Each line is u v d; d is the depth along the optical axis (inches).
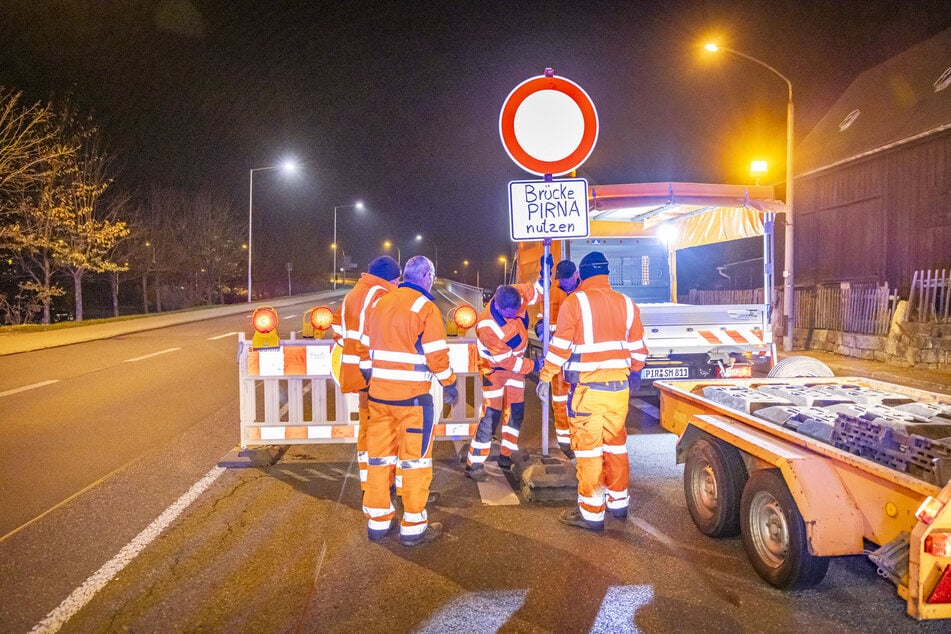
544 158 212.4
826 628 131.1
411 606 140.4
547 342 212.8
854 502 134.4
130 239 1348.4
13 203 935.7
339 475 238.1
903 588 118.4
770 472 150.7
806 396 184.7
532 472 213.0
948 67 682.2
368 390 190.9
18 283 1063.0
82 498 211.3
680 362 324.5
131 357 585.6
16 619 135.3
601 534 181.3
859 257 742.5
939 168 634.8
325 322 255.8
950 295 509.7
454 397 183.9
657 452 271.6
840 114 840.3
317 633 130.0
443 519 193.6
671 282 433.1
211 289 1879.9
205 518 193.5
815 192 820.0
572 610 138.6
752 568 159.0
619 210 366.3
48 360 565.3
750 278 938.7
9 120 845.8
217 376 471.8
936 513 111.5
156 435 296.8
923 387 438.6
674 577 154.3
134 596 145.1
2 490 219.9
